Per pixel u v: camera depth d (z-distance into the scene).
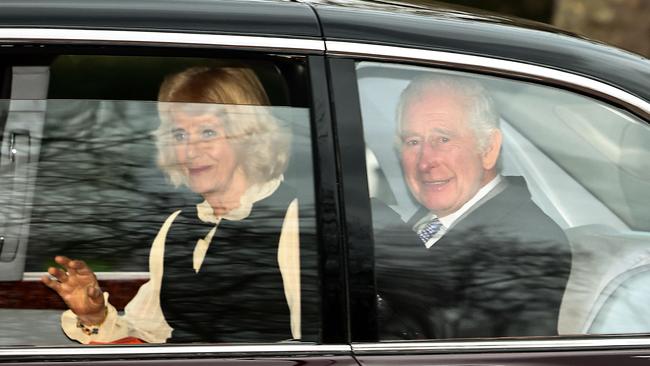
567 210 7.00
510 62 6.99
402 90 6.85
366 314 6.58
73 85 6.70
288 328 6.57
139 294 6.64
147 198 6.67
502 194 6.94
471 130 6.91
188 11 6.76
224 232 6.66
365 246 6.64
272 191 6.70
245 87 6.76
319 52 6.76
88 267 6.63
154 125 6.72
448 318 6.70
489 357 6.66
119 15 6.68
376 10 7.09
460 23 7.11
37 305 6.60
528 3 28.77
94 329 6.61
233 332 6.57
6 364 6.38
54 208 6.63
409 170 6.79
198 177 6.70
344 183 6.66
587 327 6.85
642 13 22.45
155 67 6.72
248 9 6.83
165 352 6.45
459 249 6.80
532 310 6.80
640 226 7.05
